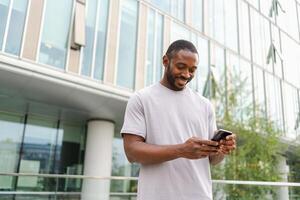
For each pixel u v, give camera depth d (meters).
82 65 8.89
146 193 1.59
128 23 10.30
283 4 19.55
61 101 9.35
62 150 10.96
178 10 12.12
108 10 9.88
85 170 10.39
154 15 11.13
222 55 13.57
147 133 1.71
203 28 12.98
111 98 9.10
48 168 10.52
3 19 7.74
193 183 1.63
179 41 1.77
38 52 8.13
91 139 10.64
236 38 14.69
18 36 7.91
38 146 10.49
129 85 9.78
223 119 10.46
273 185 4.53
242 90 11.49
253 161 9.96
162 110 1.74
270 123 10.93
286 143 12.30
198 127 1.79
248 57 15.12
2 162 9.64
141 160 1.57
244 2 15.98
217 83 11.73
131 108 1.76
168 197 1.57
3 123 10.01
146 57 10.45
